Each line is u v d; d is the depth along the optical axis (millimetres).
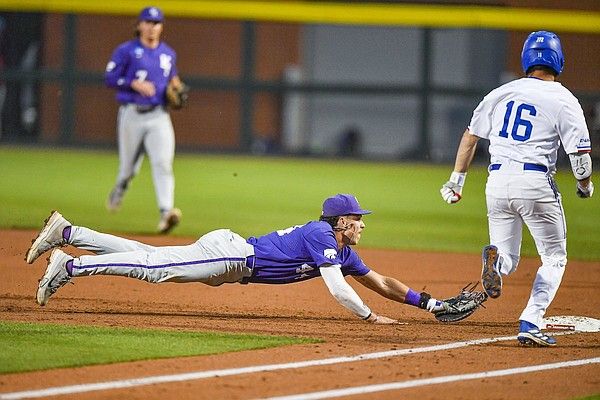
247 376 19859
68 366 20141
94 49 92188
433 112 110562
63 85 88250
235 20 84875
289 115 99500
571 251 41719
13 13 88000
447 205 58188
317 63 110562
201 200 56719
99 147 89875
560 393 19266
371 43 110938
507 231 23391
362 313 23469
